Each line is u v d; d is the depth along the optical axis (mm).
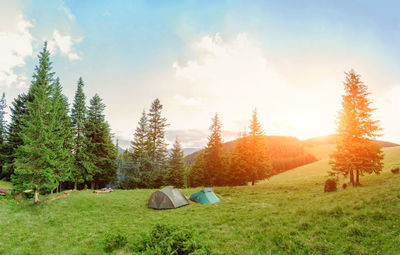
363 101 20375
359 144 19672
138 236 9422
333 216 9602
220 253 7039
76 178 27578
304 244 7047
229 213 13617
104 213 15172
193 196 19906
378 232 7199
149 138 38406
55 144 19219
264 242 7750
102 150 32188
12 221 13180
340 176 30359
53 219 13695
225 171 36406
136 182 34094
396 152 50094
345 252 6355
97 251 8109
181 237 6973
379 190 13586
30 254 8227
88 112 31875
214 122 37094
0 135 34719
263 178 32656
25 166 17344
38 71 21438
